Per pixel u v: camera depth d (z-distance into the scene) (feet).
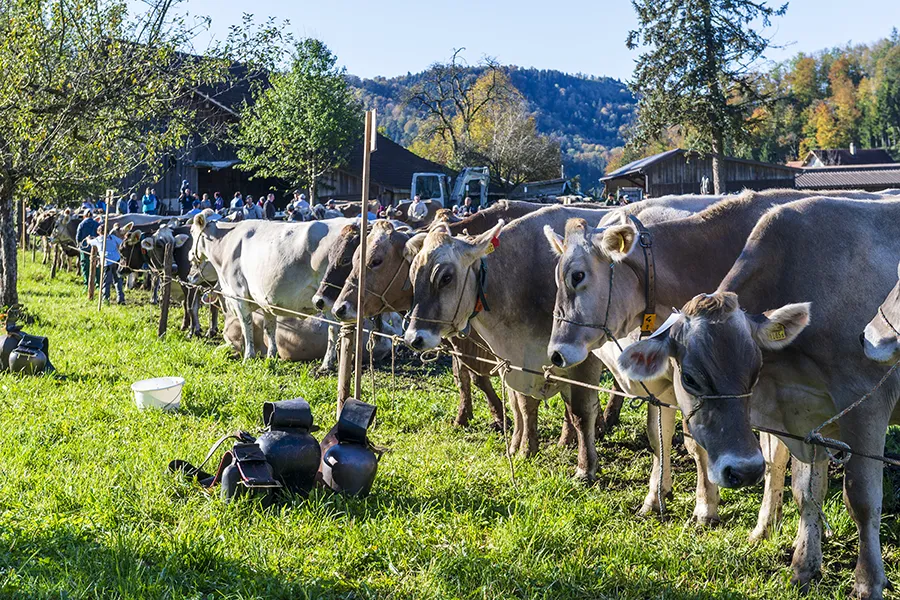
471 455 25.96
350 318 27.30
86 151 51.16
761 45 136.46
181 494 21.01
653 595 16.52
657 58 139.33
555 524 19.35
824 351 16.31
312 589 15.87
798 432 17.39
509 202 29.22
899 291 14.67
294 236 37.63
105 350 40.04
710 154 141.28
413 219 49.37
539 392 24.80
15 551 17.04
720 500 22.44
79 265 80.38
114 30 50.80
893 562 18.35
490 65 226.58
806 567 17.44
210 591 15.85
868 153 288.30
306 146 122.21
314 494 20.39
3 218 51.85
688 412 15.39
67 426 26.48
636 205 25.45
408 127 570.46
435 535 18.80
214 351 42.06
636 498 22.76
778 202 20.59
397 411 30.91
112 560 16.43
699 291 19.83
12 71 47.73
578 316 18.66
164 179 130.21
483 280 23.62
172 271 53.57
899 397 16.08
